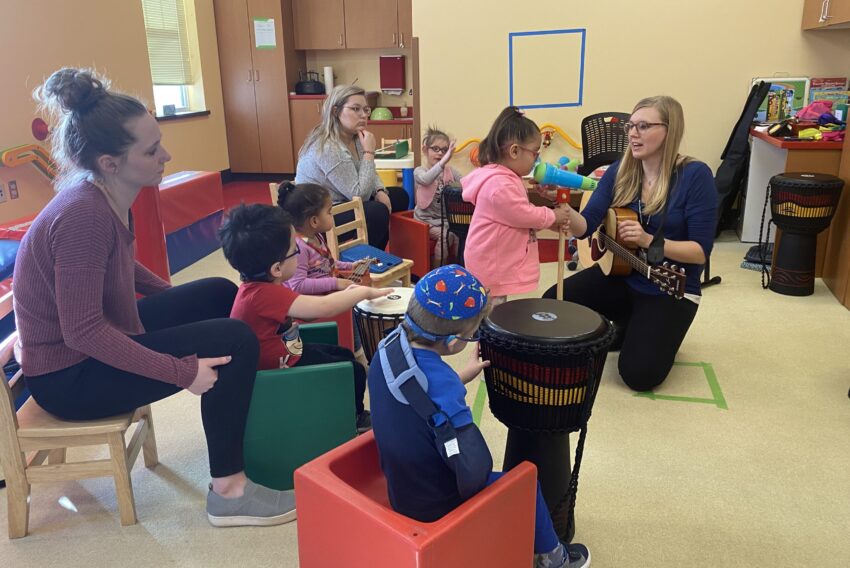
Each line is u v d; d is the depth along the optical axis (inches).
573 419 59.1
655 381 95.5
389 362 49.7
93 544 67.4
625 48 165.6
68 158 61.3
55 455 76.7
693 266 95.6
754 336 114.7
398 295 86.9
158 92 253.0
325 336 86.6
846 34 160.1
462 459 46.5
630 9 163.0
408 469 49.4
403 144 173.9
